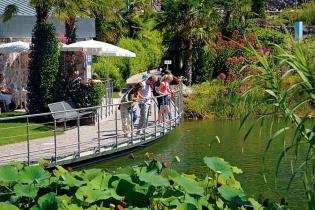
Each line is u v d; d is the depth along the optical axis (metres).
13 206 4.82
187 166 14.32
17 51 20.41
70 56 21.62
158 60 41.16
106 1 24.33
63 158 13.38
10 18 21.03
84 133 16.55
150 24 41.31
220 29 31.16
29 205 5.32
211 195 5.35
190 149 16.84
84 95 18.89
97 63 29.59
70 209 4.91
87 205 5.09
